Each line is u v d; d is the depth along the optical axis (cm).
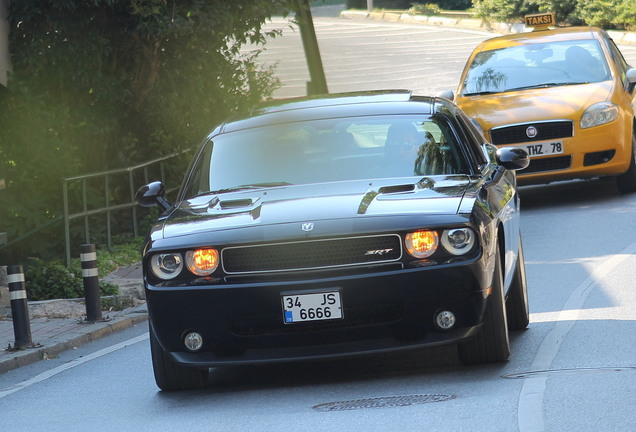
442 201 1952
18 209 4428
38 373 2516
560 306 2573
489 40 4675
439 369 2028
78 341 2881
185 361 1947
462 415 1653
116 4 4594
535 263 3184
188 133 5112
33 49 4562
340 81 9500
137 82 4900
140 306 3366
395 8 14750
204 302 1900
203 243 1917
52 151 4650
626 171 4269
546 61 4428
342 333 1891
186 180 2262
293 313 1878
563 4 10869
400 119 2262
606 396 1694
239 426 1730
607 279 2858
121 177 4897
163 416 1881
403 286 1861
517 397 1733
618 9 10469
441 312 1877
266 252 1897
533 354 2078
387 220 1891
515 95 4266
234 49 5122
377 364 2138
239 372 2206
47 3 4553
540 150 4128
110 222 4500
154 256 1947
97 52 4628
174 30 4525
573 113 4125
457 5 13712
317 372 2123
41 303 3381
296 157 2202
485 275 1895
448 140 2208
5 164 4638
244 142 2275
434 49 10838
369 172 2141
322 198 2014
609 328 2270
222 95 5134
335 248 1881
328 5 15400
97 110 4750
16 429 1922
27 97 4575
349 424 1662
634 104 4416
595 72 4353
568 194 4512
